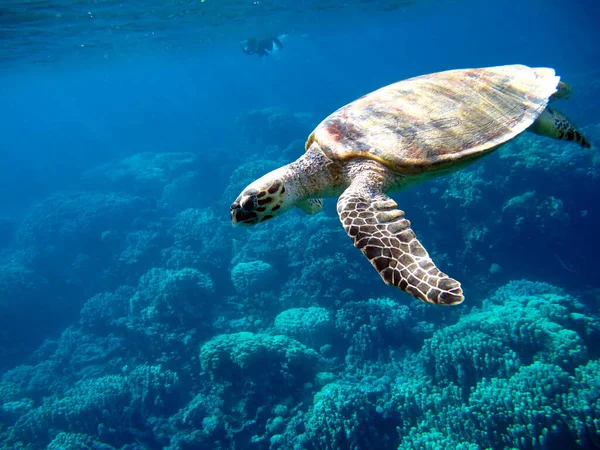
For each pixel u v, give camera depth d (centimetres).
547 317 961
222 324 1329
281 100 6019
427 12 4931
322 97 5522
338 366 1095
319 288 1288
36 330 1720
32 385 1356
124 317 1538
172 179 2777
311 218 1538
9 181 4541
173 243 1862
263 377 1014
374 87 5638
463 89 421
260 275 1395
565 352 820
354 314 1157
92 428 1061
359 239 299
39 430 1089
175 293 1345
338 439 822
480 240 1334
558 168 1420
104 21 2227
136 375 1172
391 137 368
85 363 1427
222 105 6488
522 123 394
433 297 254
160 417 1102
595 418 670
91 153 5081
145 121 6066
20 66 3547
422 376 929
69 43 2752
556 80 463
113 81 8094
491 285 1298
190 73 10325
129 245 1908
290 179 396
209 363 1037
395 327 1116
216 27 3192
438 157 350
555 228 1341
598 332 948
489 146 359
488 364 830
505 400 720
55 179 4359
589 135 2088
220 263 1644
